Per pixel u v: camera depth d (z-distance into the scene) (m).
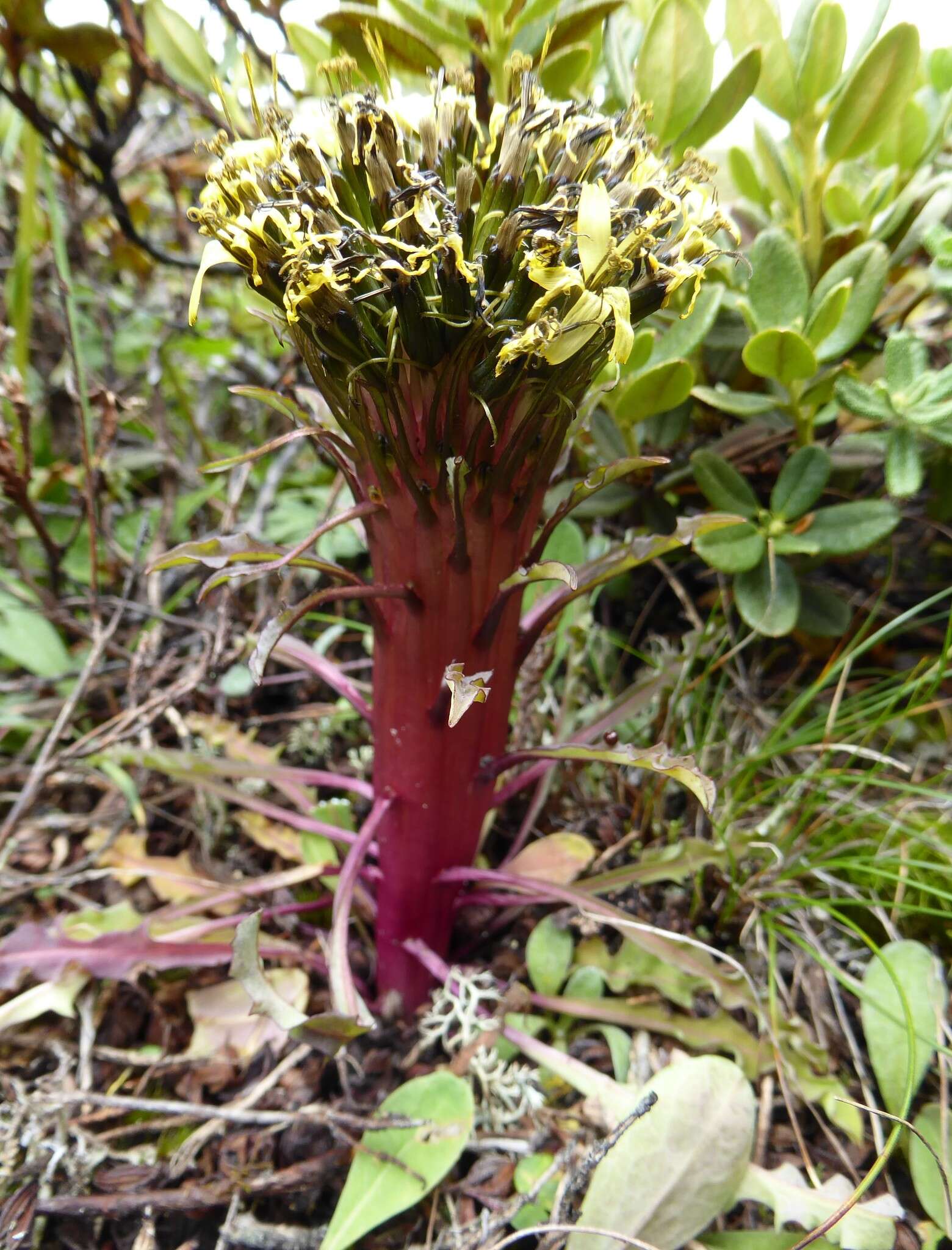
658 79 0.22
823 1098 0.19
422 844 0.19
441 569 0.16
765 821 0.24
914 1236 0.17
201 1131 0.18
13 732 0.28
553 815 0.25
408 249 0.13
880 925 0.23
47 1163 0.17
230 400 0.41
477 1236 0.16
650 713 0.27
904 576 0.31
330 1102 0.19
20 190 0.36
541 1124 0.18
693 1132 0.17
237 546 0.17
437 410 0.14
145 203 0.35
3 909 0.23
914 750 0.28
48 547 0.27
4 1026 0.19
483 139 0.16
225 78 0.27
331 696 0.29
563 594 0.18
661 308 0.16
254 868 0.24
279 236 0.14
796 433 0.25
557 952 0.21
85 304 0.38
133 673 0.25
